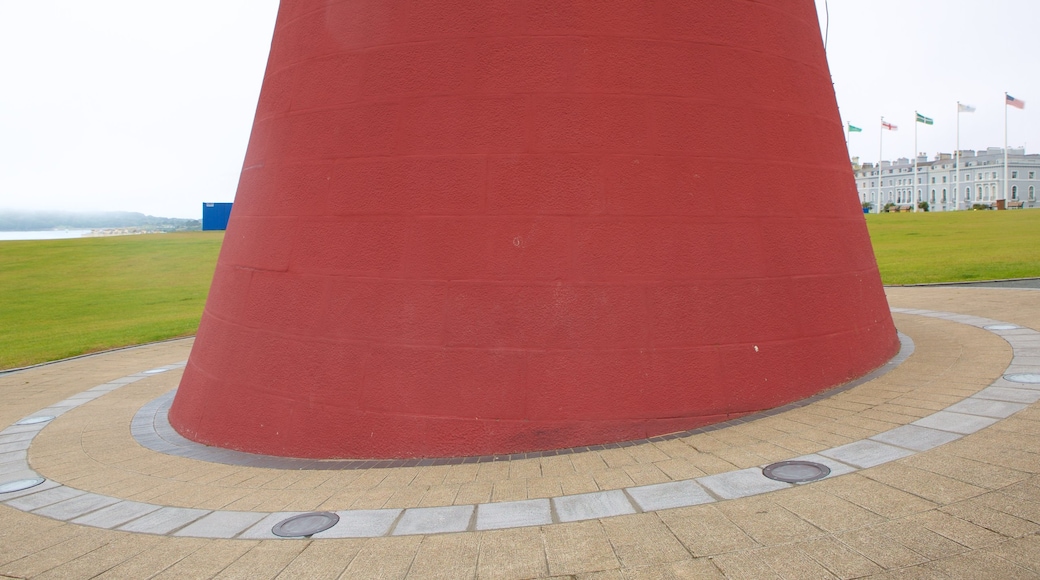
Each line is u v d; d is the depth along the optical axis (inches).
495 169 249.8
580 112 249.9
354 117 269.6
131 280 1298.0
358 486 217.3
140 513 206.8
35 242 1953.7
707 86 262.2
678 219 251.1
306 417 262.1
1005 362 282.7
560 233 245.8
